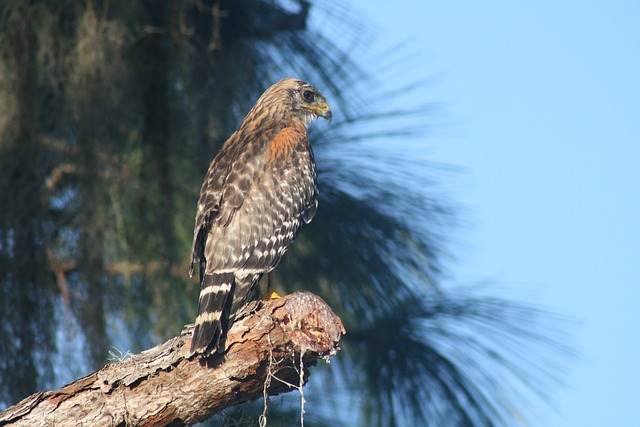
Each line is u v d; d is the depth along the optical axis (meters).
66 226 11.02
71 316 10.63
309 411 11.01
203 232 9.41
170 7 11.48
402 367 11.29
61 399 7.80
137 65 11.36
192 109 11.41
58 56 11.07
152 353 7.93
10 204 10.64
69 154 10.90
